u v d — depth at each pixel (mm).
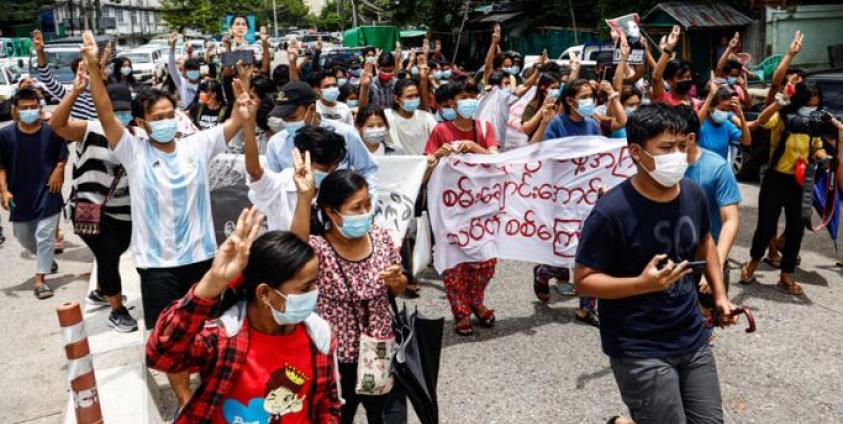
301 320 2115
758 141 9398
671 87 6293
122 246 4809
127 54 26812
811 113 5375
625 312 2695
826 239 7129
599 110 6516
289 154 4270
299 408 2229
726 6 17203
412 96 5902
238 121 4121
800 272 6199
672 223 2662
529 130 6242
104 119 3697
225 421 2145
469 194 5020
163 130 3732
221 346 2066
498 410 3977
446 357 4676
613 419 3314
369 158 4242
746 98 9320
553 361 4570
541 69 8352
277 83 8500
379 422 3006
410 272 5828
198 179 3959
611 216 2643
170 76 11570
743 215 8109
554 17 26516
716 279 2904
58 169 6074
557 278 5793
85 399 3053
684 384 2748
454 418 3904
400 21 32125
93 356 4410
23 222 6125
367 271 2867
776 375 4293
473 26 30641
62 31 45781
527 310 5496
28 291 6434
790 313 5258
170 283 3922
